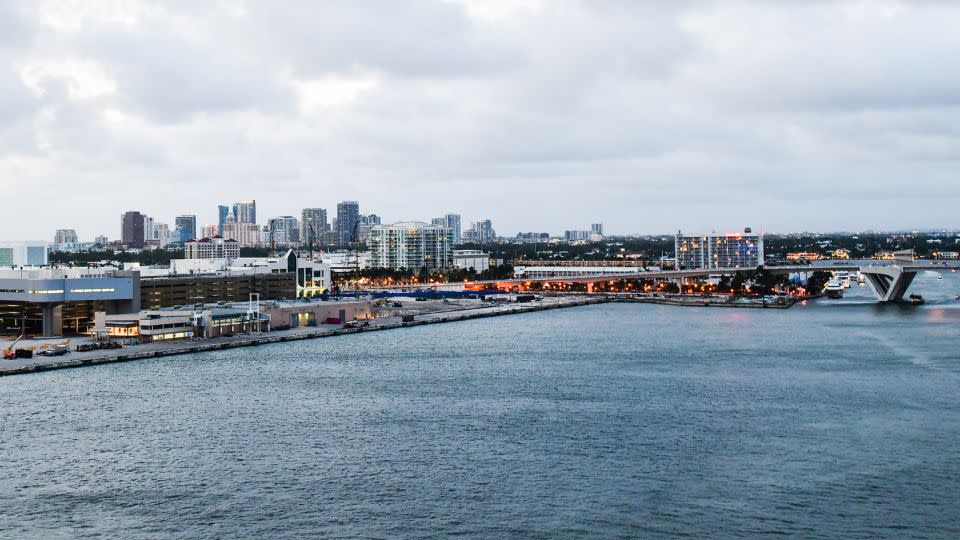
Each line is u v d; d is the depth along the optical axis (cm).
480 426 19025
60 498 14512
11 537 12925
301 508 14025
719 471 15500
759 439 17562
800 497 14125
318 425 19212
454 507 13975
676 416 19712
